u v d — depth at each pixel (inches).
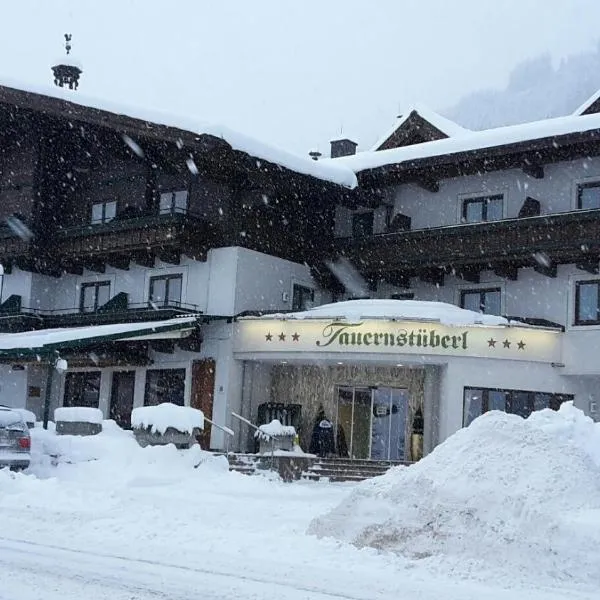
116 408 1258.6
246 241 1159.0
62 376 1326.3
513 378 1039.6
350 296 1266.0
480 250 1095.6
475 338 1039.6
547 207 1114.7
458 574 377.1
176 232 1138.0
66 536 460.1
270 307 1184.8
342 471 968.3
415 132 1274.6
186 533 473.1
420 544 419.5
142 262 1227.2
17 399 1328.7
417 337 1043.9
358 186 1252.5
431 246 1139.9
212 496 691.4
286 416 1135.6
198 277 1177.4
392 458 1100.5
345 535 452.8
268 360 1122.0
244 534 474.0
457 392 1032.8
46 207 1323.8
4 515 531.8
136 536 462.3
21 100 1213.1
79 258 1274.6
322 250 1258.0
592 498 435.2
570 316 1065.5
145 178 1247.5
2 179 1359.5
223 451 1105.4
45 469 823.1
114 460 844.0
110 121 1154.7
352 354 1063.0
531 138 1062.4
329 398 1144.2
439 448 495.5
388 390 1117.1
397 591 341.4
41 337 1005.8
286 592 334.3
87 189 1321.4
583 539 390.3
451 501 434.3
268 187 1151.6
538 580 370.0
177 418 902.4
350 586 348.5
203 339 1157.7
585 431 569.0
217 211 1172.5
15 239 1310.3
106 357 1177.4
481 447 470.9
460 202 1192.2
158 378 1213.7
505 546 397.4
